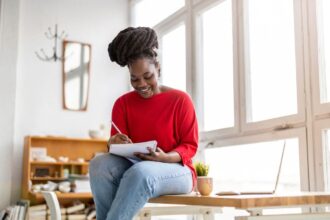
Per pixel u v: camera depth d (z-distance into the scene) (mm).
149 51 1878
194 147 1912
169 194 1762
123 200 1617
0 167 4008
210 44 3674
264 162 2961
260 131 2928
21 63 4289
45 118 4328
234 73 3203
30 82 4309
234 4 3258
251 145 3092
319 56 2512
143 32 1896
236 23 3227
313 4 2551
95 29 4707
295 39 2664
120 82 4750
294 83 2770
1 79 4102
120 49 1868
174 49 4195
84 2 4688
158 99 1981
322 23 2557
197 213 2359
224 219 3277
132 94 2062
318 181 2439
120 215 1607
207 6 3602
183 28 4074
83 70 4570
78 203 4109
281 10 2924
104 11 4785
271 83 2959
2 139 4043
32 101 4289
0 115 4059
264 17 3072
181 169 1794
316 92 2492
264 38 3059
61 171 4188
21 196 4109
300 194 1618
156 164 1721
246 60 3137
